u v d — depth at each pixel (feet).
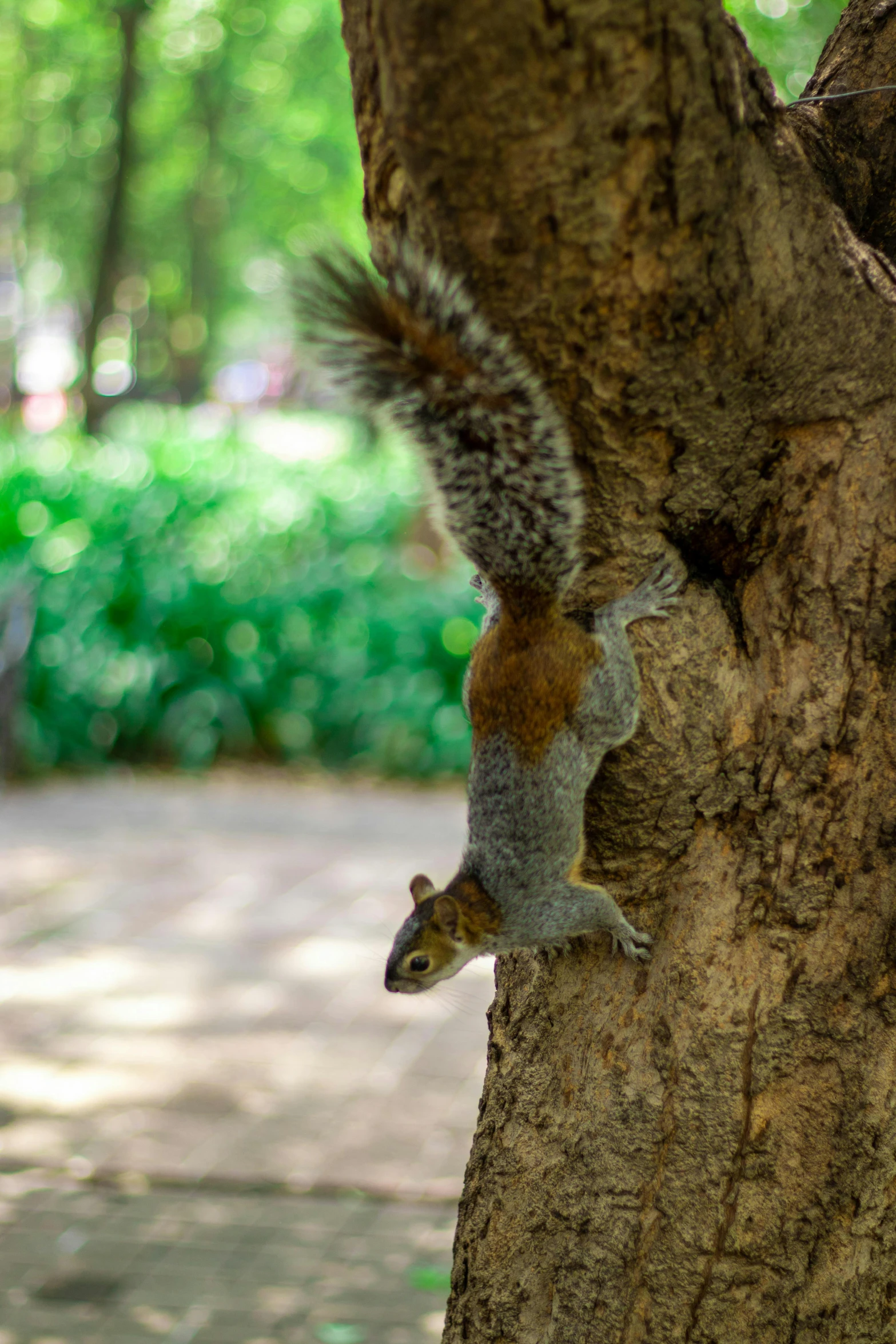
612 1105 11.09
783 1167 10.77
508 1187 11.66
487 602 12.09
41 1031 27.37
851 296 10.06
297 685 50.26
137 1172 22.13
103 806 44.80
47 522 51.44
